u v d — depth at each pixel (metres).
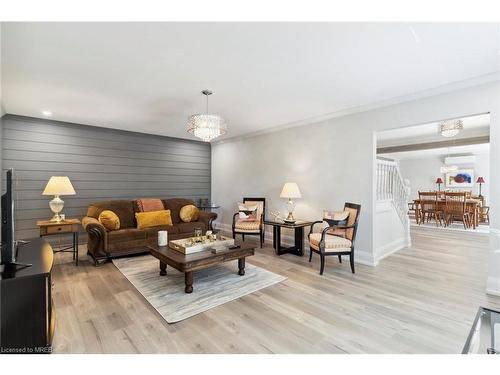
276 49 2.21
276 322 2.14
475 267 3.61
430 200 7.86
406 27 1.90
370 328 2.05
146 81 2.88
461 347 1.80
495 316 1.61
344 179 4.04
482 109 2.79
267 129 5.23
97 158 4.99
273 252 4.39
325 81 2.89
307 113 4.15
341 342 1.86
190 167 6.50
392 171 4.75
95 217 4.14
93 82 2.90
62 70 2.60
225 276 3.21
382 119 3.60
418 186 9.83
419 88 3.10
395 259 4.02
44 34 1.97
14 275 1.51
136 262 3.77
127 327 2.05
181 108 3.87
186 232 4.63
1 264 1.65
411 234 6.21
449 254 4.33
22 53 2.26
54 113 4.09
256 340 1.88
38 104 3.65
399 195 4.92
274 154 5.20
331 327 2.06
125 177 5.36
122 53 2.28
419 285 2.94
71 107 3.80
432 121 3.17
